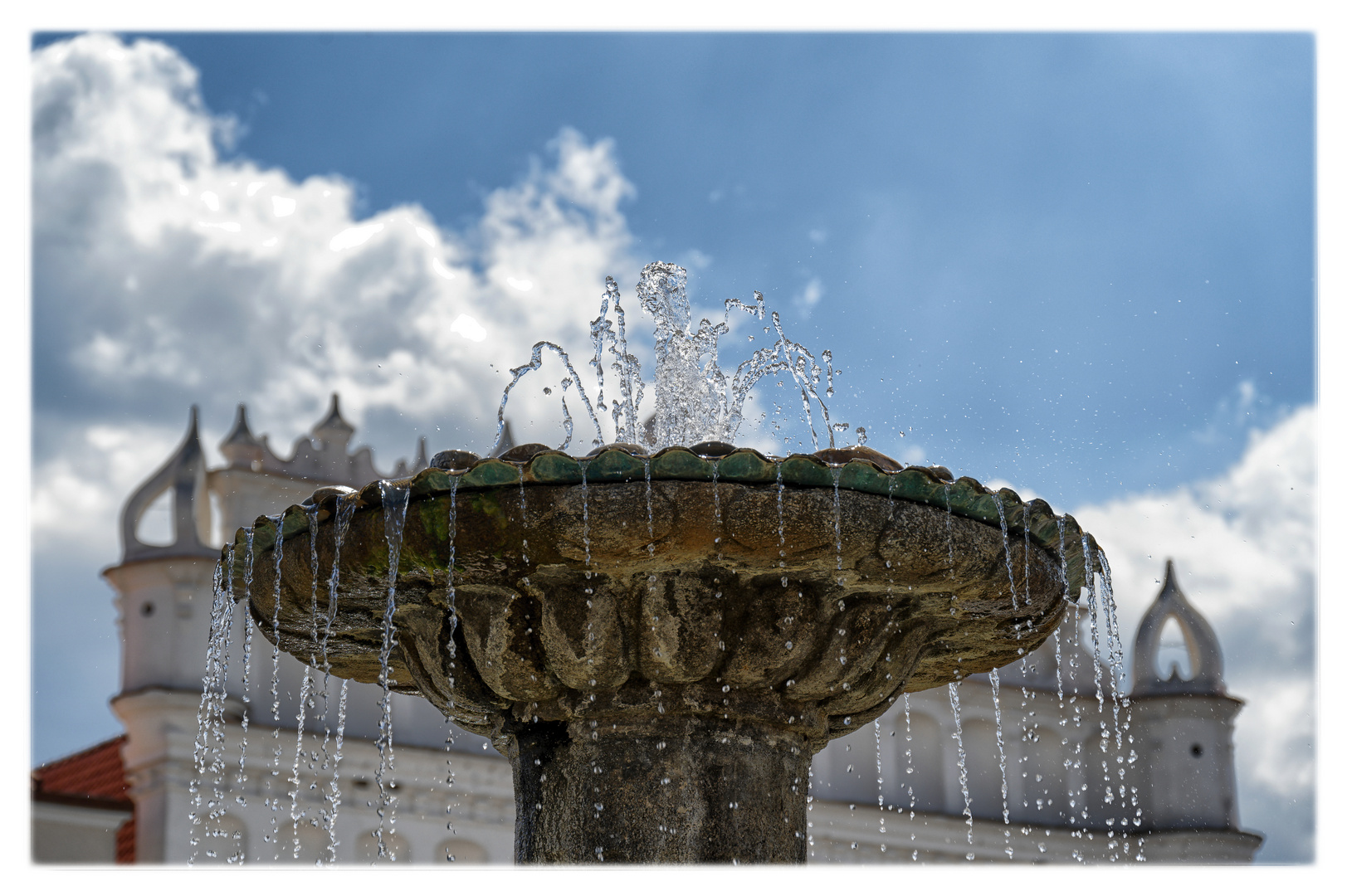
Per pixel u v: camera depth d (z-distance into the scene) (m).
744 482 4.10
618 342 6.59
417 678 4.94
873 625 4.52
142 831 15.23
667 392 6.61
